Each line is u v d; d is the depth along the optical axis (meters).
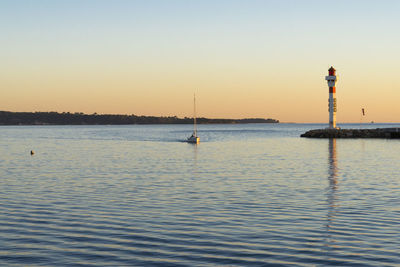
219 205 26.39
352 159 61.31
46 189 33.03
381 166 51.03
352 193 30.83
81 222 21.89
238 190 32.41
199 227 20.84
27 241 18.47
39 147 95.19
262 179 39.06
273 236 19.17
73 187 34.12
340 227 20.69
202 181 37.75
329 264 15.57
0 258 16.27
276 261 15.94
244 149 85.75
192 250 17.25
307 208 25.33
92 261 15.98
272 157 65.44
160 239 18.78
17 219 22.53
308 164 53.97
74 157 66.25
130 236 19.27
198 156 67.75
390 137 135.12
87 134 197.38
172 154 72.38
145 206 26.12
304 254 16.66
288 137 150.38
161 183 36.44
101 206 26.12
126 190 32.53
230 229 20.42
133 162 57.16
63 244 18.06
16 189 33.00
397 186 34.38
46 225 21.25
